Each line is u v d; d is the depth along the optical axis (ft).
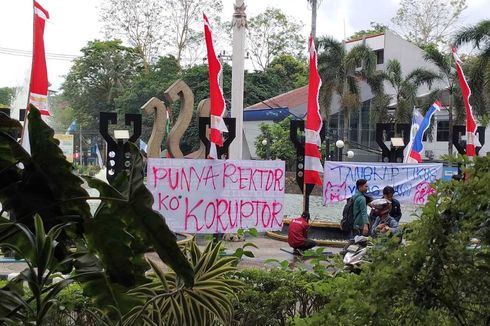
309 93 33.45
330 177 39.63
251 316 13.12
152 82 155.94
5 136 8.80
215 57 31.07
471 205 6.36
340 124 145.59
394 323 6.42
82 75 192.24
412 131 45.62
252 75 168.14
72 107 199.82
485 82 92.89
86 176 9.11
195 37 163.84
